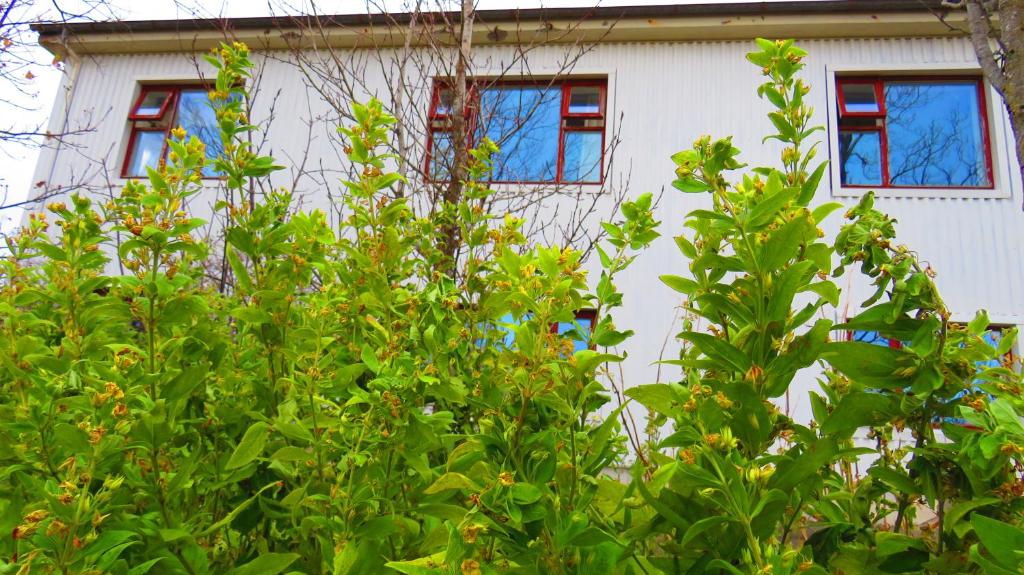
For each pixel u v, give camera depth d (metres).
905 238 8.04
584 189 8.43
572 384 1.50
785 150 1.59
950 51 8.66
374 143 2.12
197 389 1.84
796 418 6.86
